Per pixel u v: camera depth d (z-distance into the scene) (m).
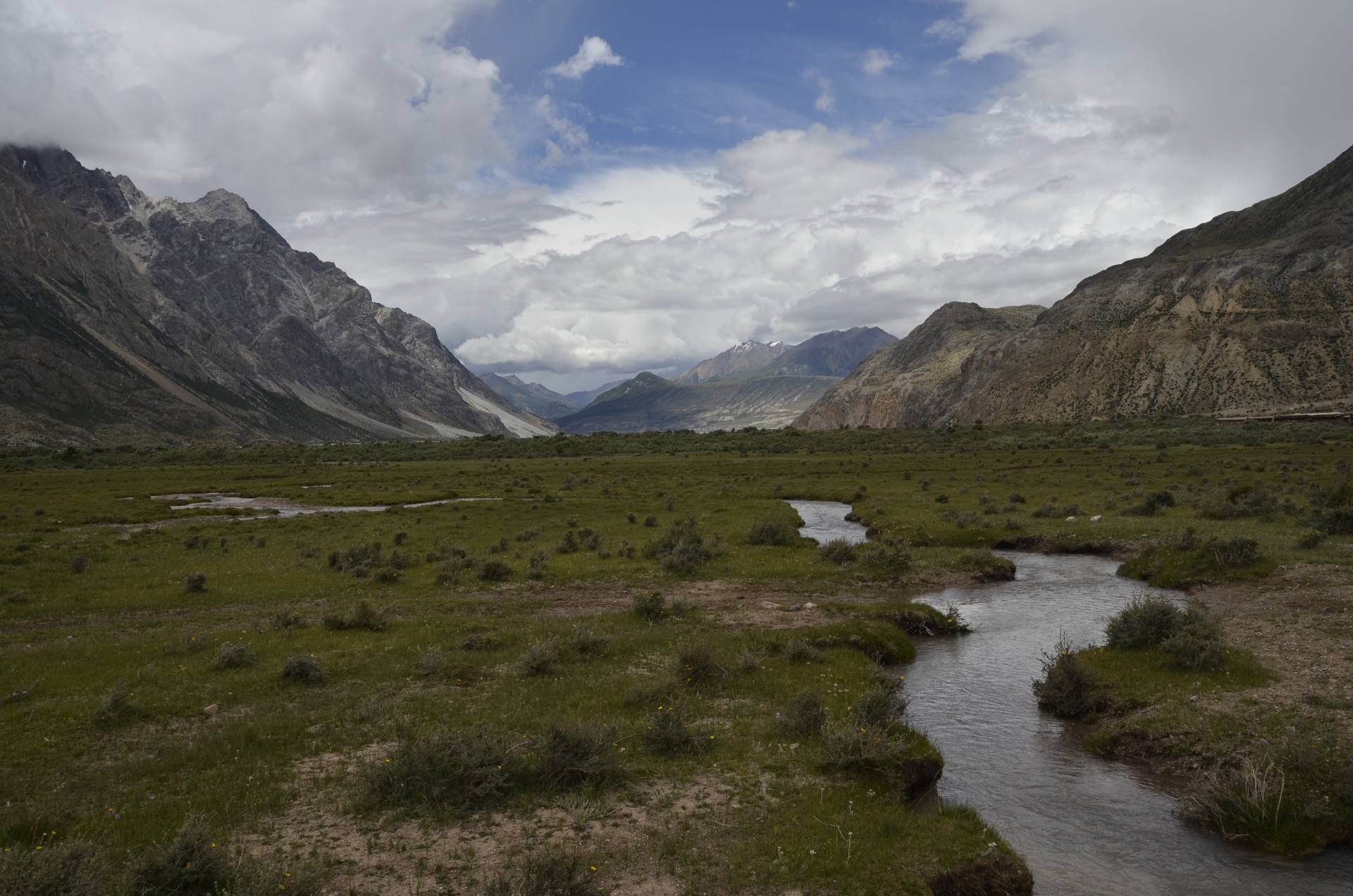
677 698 18.89
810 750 15.97
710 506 64.06
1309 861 12.44
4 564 39.72
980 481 73.94
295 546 46.78
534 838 12.40
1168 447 112.38
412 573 37.72
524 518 58.88
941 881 11.62
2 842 11.68
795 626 26.47
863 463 105.31
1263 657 20.48
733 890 11.10
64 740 16.52
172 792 14.00
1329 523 36.97
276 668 21.52
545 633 25.27
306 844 12.20
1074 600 30.78
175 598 32.38
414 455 174.00
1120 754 16.80
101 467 146.38
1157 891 11.73
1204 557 32.06
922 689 21.31
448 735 15.07
